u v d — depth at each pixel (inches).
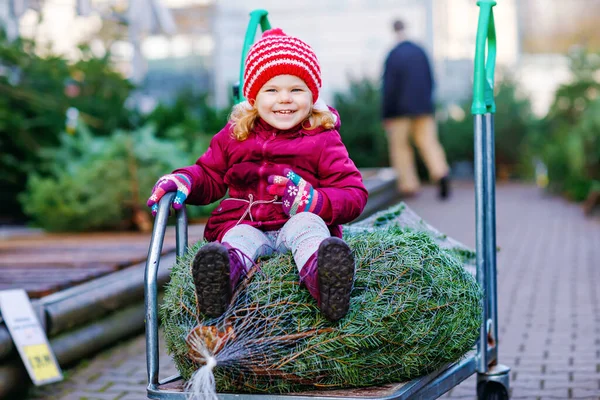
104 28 484.4
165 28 498.0
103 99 413.4
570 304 255.1
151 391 112.0
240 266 109.7
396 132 523.5
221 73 661.3
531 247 358.6
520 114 680.4
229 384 111.0
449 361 122.6
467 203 493.4
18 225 366.3
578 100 657.6
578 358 199.6
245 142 125.3
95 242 286.8
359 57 653.3
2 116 359.9
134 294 217.9
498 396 150.2
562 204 514.0
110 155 325.4
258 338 106.9
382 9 647.1
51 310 184.1
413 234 121.9
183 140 362.0
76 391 181.9
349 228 141.0
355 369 108.8
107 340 208.5
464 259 159.0
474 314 123.8
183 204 128.5
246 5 658.2
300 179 117.0
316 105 126.0
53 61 397.7
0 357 169.0
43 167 358.3
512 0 805.9
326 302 105.1
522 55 799.7
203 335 105.7
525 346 211.5
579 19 832.9
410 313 111.2
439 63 690.2
